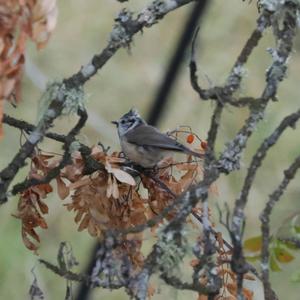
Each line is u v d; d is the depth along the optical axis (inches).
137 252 360.5
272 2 348.5
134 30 347.9
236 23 789.9
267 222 331.9
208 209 349.4
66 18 803.4
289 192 713.6
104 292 732.0
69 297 355.6
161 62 789.9
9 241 725.9
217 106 341.4
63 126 700.0
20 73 295.4
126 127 483.8
